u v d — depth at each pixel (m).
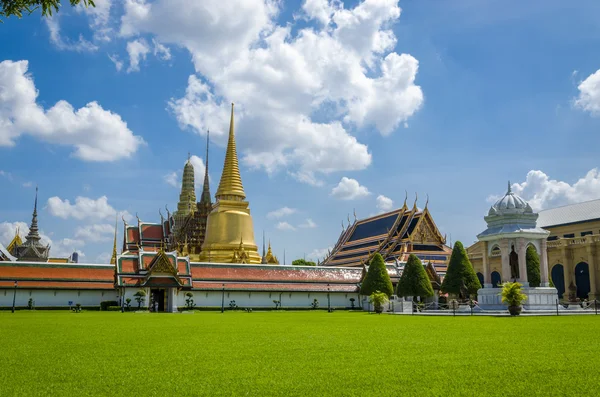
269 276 96.19
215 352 20.80
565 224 111.56
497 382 13.97
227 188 125.69
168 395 12.77
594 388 13.12
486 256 68.56
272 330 33.72
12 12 16.83
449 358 18.48
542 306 62.28
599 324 37.00
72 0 16.98
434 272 96.12
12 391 13.24
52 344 24.20
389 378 14.72
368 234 132.88
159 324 41.56
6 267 84.81
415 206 121.50
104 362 18.06
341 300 99.25
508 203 66.81
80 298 87.19
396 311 74.56
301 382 14.26
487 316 53.94
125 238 134.12
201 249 128.50
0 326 38.06
